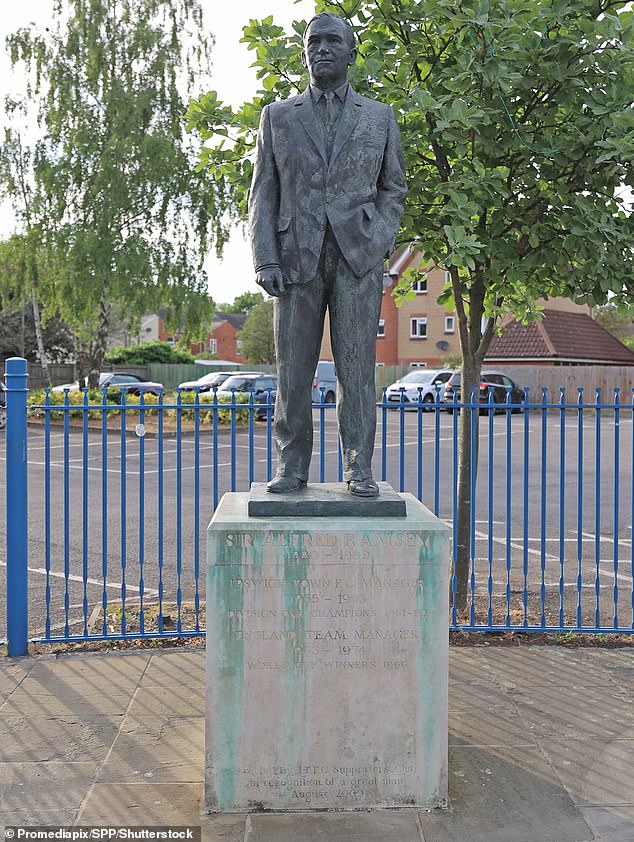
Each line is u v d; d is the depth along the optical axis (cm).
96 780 401
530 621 660
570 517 1109
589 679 534
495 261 593
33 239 2633
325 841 350
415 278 764
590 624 656
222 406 596
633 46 544
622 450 1870
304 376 410
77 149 2578
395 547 373
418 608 374
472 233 596
